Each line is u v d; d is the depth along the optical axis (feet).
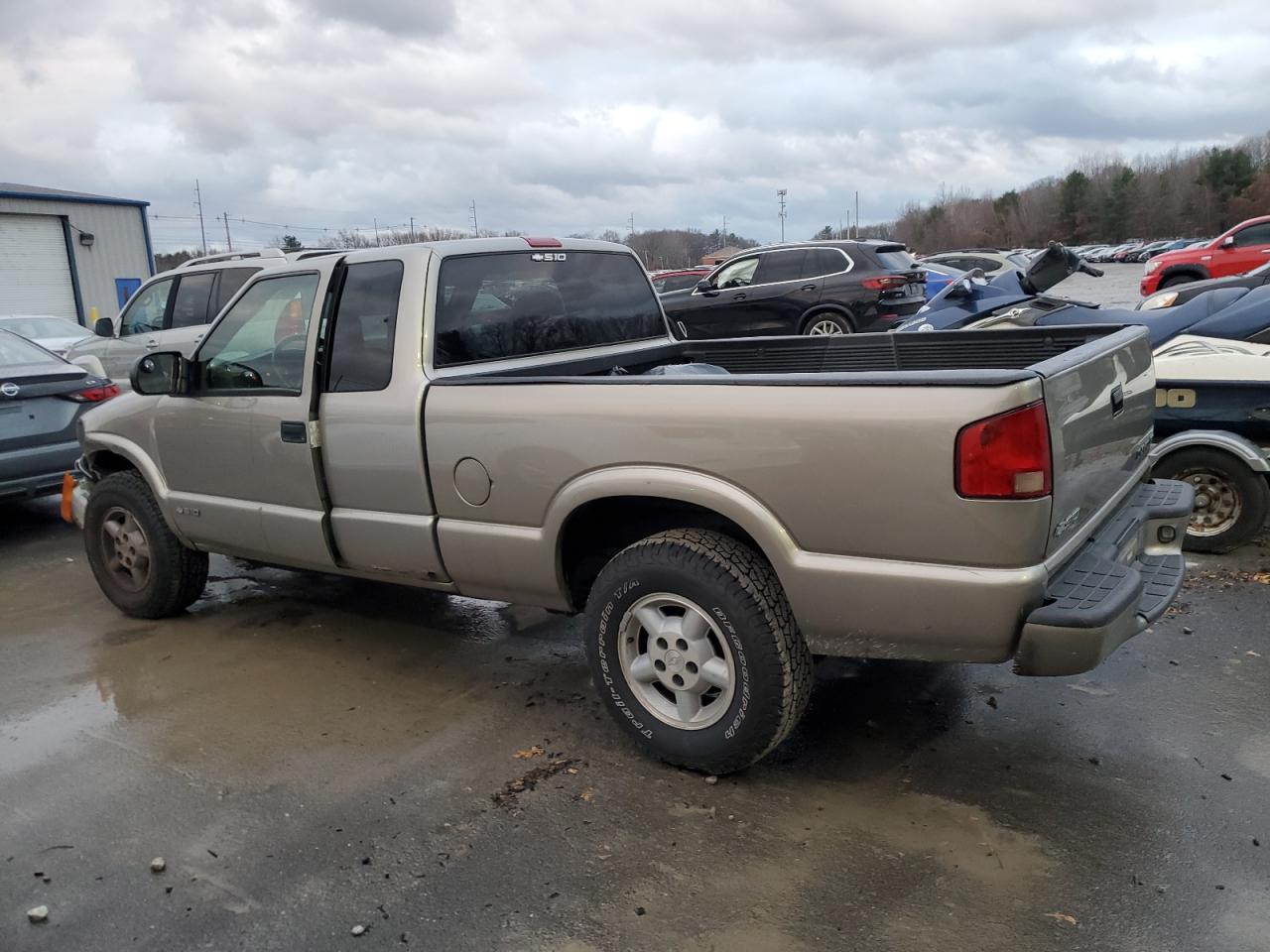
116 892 9.52
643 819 10.37
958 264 64.95
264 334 14.42
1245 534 17.66
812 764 11.38
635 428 10.75
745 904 8.92
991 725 12.10
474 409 12.03
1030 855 9.45
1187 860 9.26
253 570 19.98
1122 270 180.55
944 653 9.64
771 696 10.35
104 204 94.12
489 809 10.68
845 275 40.06
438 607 17.34
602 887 9.27
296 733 12.67
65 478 18.58
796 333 41.01
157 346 31.83
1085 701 12.61
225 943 8.73
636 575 10.96
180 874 9.76
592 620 11.48
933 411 9.12
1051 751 11.42
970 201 434.71
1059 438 9.40
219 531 15.51
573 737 12.30
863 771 11.18
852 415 9.49
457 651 15.28
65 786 11.53
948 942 8.30
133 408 16.44
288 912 9.10
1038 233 388.57
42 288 90.48
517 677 14.19
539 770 11.50
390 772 11.59
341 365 13.48
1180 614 15.34
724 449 10.21
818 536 9.87
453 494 12.46
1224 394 17.43
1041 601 9.30
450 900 9.17
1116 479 11.62
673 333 18.92
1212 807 10.12
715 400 10.28
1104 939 8.25
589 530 12.35
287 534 14.47
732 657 10.50
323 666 14.84
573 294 15.11
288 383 14.14
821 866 9.45
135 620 17.31
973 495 9.00
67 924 9.07
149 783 11.52
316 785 11.33
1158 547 12.20
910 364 15.87
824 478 9.70
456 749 12.10
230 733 12.74
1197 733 11.66
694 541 10.69
